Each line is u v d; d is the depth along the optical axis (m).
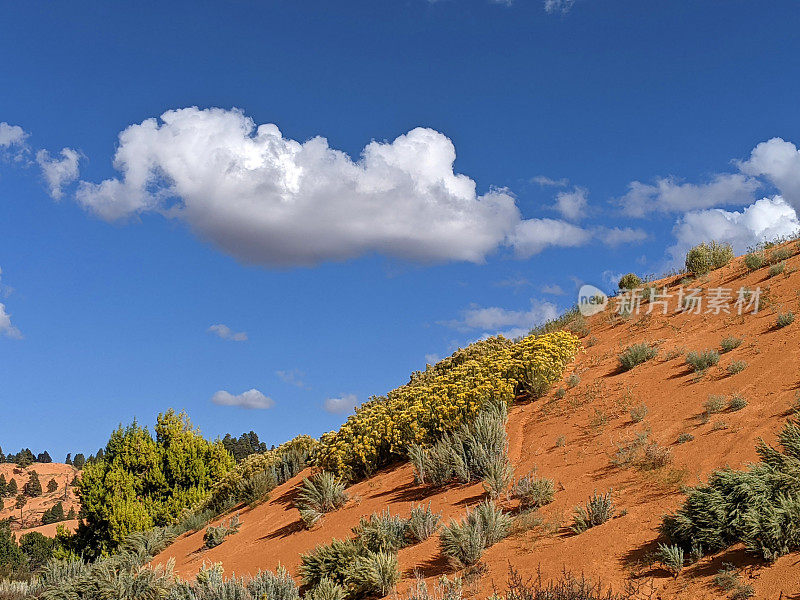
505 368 15.89
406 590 8.71
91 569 14.31
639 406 12.20
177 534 19.78
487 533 9.27
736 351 13.08
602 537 8.20
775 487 7.03
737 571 6.49
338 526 12.63
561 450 11.71
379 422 16.05
